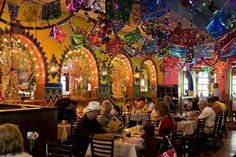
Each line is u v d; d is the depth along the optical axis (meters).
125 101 14.87
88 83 13.38
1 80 9.64
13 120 5.55
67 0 5.35
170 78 18.67
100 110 6.53
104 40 8.61
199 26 11.23
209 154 8.77
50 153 4.48
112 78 14.52
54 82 10.91
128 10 6.39
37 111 6.05
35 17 6.69
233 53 11.31
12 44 9.53
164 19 9.57
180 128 8.51
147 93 17.52
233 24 8.19
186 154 7.41
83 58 13.00
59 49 11.06
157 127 6.98
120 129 6.45
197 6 9.62
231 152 9.05
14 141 2.82
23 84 10.34
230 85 18.72
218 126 9.42
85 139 6.16
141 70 16.81
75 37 9.67
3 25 8.96
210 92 19.50
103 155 5.23
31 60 10.46
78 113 9.52
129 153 5.44
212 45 11.98
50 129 6.36
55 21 10.22
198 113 10.65
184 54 12.02
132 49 11.66
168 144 5.27
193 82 20.14
